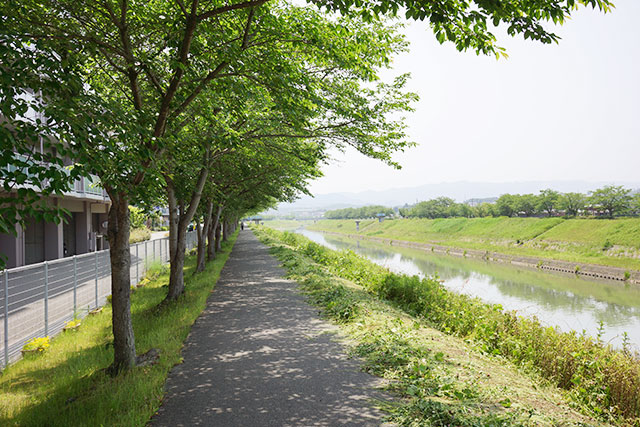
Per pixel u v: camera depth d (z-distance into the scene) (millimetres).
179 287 10945
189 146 9359
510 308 17609
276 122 10703
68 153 3639
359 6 4566
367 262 22469
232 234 56000
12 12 4496
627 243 35750
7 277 6742
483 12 4273
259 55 6430
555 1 4293
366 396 4766
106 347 6789
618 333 13977
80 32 5996
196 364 6012
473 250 47500
